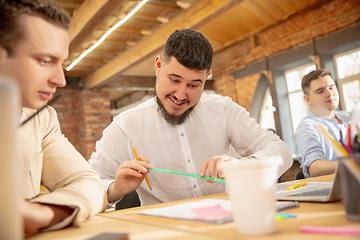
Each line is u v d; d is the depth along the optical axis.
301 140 2.16
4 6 0.66
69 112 6.71
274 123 6.96
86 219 0.81
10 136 0.40
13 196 0.42
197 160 1.49
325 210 0.64
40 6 0.69
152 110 1.53
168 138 1.48
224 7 3.85
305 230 0.48
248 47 6.99
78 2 4.32
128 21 4.87
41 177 0.98
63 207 0.74
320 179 1.27
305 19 5.94
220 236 0.50
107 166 1.48
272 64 6.56
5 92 0.39
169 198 1.48
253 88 6.99
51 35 0.70
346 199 0.53
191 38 1.21
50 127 1.01
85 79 6.73
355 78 5.64
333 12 5.54
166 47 1.25
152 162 1.48
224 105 1.58
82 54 5.18
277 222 0.57
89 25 4.01
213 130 1.52
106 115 6.82
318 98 2.34
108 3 3.58
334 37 5.55
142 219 0.73
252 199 0.48
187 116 1.48
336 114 2.48
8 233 0.42
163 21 4.93
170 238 0.52
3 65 0.68
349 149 0.55
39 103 0.74
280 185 1.20
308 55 5.93
